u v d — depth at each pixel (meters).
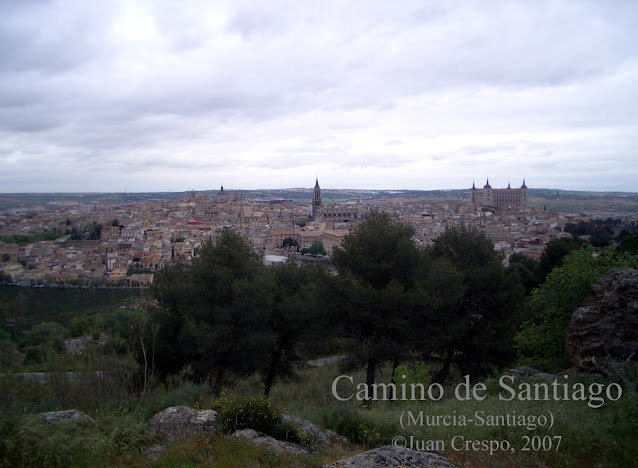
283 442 8.27
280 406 10.84
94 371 13.45
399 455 7.11
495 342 18.16
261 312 17.39
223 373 17.30
